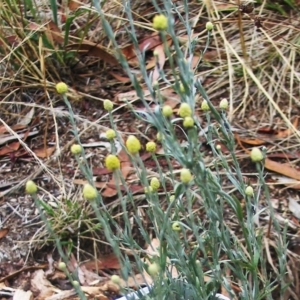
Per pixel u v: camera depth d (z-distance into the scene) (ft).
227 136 2.33
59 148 3.96
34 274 3.42
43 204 3.53
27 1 4.40
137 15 4.58
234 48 4.46
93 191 2.06
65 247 3.51
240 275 2.45
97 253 3.48
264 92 3.81
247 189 2.36
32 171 3.91
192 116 2.10
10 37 4.35
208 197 2.28
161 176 2.46
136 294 2.57
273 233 3.37
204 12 4.71
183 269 2.41
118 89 4.37
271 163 3.74
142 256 3.36
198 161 2.12
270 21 4.51
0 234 3.60
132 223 3.52
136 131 4.05
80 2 4.48
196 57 4.47
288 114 4.05
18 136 3.96
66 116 4.19
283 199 3.59
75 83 4.45
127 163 3.80
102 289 3.31
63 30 4.66
